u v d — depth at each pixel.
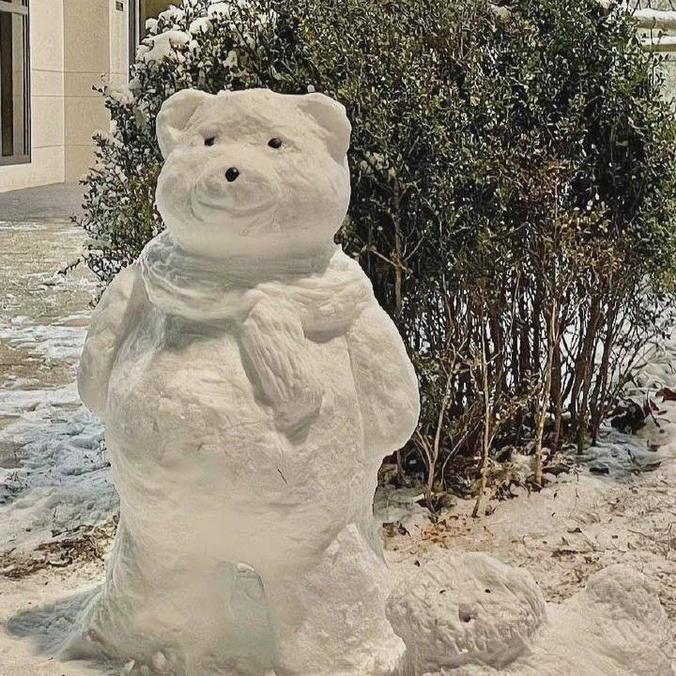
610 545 3.39
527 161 3.72
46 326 6.77
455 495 3.73
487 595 1.92
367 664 2.24
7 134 16.23
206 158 2.19
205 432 2.11
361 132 3.49
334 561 2.26
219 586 2.33
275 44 3.75
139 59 4.04
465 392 3.89
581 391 4.40
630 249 4.04
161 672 2.33
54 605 2.81
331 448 2.22
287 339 2.17
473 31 3.86
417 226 3.58
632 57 4.18
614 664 1.98
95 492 3.78
